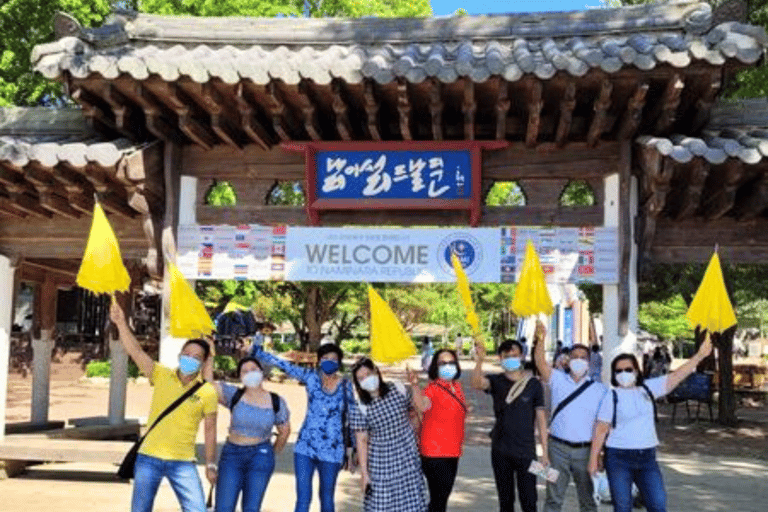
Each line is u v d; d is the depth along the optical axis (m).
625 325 7.54
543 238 7.83
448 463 6.56
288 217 8.24
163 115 7.74
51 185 7.83
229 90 7.25
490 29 8.04
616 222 7.71
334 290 31.73
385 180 7.98
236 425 5.98
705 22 6.99
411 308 45.91
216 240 8.15
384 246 7.99
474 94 7.19
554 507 6.66
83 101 7.56
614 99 7.25
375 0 25.64
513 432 6.63
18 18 17.89
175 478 5.66
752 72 13.02
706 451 14.41
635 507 8.57
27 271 11.62
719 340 18.58
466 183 7.88
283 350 35.38
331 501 6.35
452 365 6.62
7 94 17.61
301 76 6.98
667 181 6.86
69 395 22.00
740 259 7.78
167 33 8.18
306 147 7.95
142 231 8.53
